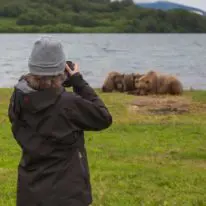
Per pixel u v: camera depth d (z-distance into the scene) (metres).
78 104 6.47
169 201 11.97
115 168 14.88
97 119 6.58
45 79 6.33
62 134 6.36
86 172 6.53
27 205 6.36
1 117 23.62
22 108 6.41
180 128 21.55
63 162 6.38
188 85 48.81
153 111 25.92
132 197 12.15
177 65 78.31
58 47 6.34
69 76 6.75
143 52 118.31
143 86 33.56
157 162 15.84
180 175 14.29
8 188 12.55
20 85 6.44
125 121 23.09
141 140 19.20
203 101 28.98
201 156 16.67
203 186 13.32
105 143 18.61
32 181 6.36
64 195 6.31
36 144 6.37
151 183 13.44
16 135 6.52
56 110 6.37
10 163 15.41
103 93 34.66
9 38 185.00
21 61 80.62
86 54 104.81
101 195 12.12
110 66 73.50
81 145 6.57
